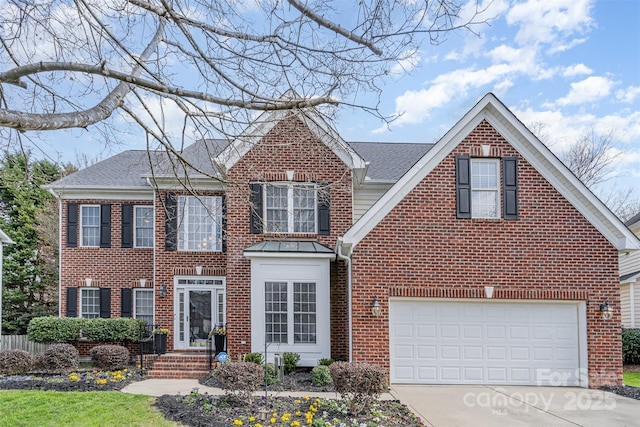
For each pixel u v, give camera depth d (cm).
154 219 1808
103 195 1950
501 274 1360
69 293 1919
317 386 1270
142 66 633
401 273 1353
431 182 1379
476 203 1404
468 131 1400
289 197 1619
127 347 1828
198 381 1358
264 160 1612
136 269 1934
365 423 912
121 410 982
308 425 895
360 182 1762
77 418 930
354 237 1353
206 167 1758
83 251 1938
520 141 1399
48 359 1409
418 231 1364
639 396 1195
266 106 616
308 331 1510
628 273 2341
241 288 1577
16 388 1181
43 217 2756
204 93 605
